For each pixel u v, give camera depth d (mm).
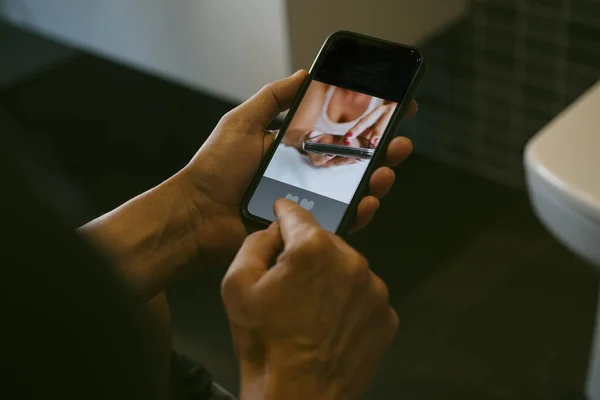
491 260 1469
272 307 358
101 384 175
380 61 573
